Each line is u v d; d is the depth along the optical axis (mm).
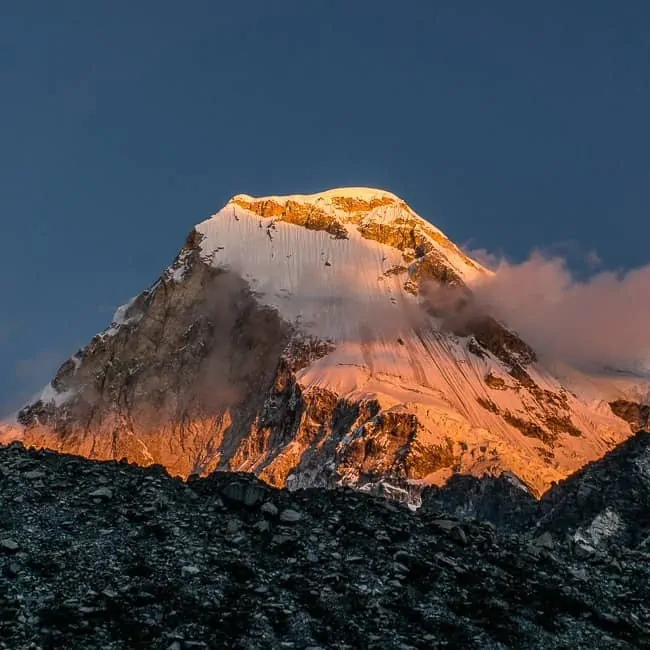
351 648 89000
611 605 103688
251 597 92938
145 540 97750
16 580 90000
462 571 101938
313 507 108500
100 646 84812
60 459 112000
